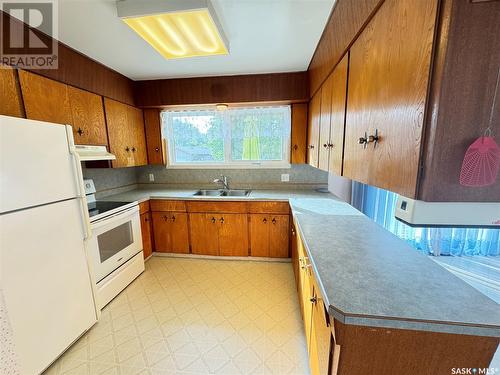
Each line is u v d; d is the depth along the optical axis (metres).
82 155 1.80
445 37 0.52
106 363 1.42
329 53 1.54
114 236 2.09
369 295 0.76
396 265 0.96
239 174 3.10
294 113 2.70
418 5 0.60
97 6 1.31
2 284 1.12
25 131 1.22
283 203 2.54
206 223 2.72
